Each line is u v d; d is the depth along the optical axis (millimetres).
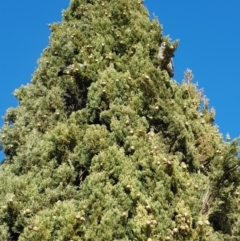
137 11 12914
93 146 8508
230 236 8695
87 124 9273
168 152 9227
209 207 8133
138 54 10906
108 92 9562
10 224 7777
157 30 11891
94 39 11594
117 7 12250
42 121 9836
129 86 9891
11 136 9805
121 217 7219
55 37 12219
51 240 7004
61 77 10844
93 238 6926
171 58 11609
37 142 9188
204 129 10242
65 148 8766
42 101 10141
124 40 11469
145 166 7984
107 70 9984
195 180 8719
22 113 10352
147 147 8398
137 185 7668
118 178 7852
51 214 7258
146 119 9594
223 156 8141
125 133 8742
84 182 7805
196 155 9281
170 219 7289
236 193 8516
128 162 8047
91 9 13062
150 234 6922
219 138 10438
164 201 7586
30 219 7430
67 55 11375
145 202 7371
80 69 10547
